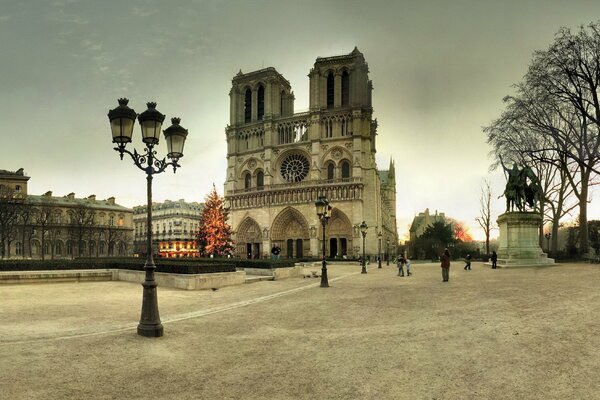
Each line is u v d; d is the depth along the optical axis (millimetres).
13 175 120375
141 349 10883
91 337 12062
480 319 14102
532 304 16172
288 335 12945
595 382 8055
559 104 51688
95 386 8094
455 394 7789
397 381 8578
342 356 10469
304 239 103812
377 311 17344
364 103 106812
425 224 176750
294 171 108938
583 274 28516
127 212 141125
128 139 12930
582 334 11203
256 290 27469
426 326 13648
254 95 117500
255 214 109875
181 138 14289
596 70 44781
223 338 12484
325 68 108250
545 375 8555
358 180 99812
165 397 7672
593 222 87500
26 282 28406
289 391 8078
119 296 22781
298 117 110125
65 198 132375
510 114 55562
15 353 10070
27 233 111938
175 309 18828
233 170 115500
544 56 47344
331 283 32969
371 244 99375
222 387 8266
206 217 101375
